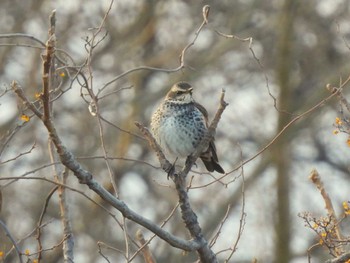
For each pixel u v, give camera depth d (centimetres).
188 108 1101
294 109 2034
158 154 871
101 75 2017
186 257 1877
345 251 859
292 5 2002
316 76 2162
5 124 1695
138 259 1583
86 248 1773
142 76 2067
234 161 2030
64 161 762
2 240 1327
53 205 1688
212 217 1877
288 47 1975
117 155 1900
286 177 1855
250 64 2088
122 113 2016
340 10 2108
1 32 1914
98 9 1994
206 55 2073
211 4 2092
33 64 1827
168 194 1942
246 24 2117
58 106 1912
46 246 1574
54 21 866
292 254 1841
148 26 2077
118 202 789
